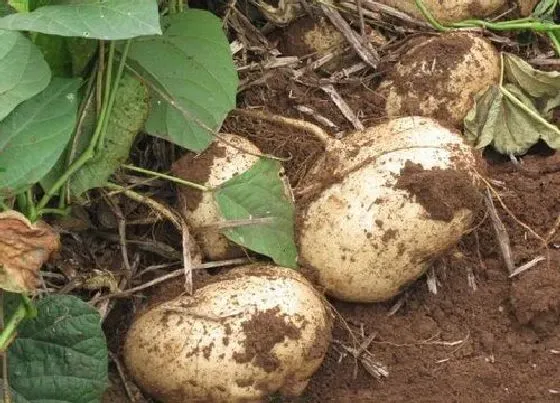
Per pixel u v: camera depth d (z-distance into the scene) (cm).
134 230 110
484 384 104
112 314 108
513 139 116
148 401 104
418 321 108
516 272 110
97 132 104
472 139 115
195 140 107
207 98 107
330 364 106
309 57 119
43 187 103
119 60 106
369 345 107
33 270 95
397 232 103
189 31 108
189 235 106
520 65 116
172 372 99
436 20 118
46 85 95
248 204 106
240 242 105
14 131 97
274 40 120
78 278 106
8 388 97
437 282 110
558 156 116
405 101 114
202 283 103
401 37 120
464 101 114
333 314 106
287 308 100
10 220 94
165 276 106
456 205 103
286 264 105
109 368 106
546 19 121
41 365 98
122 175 108
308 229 105
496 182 114
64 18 95
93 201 108
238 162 107
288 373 100
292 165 111
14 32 96
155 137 111
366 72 118
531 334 108
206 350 99
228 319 99
